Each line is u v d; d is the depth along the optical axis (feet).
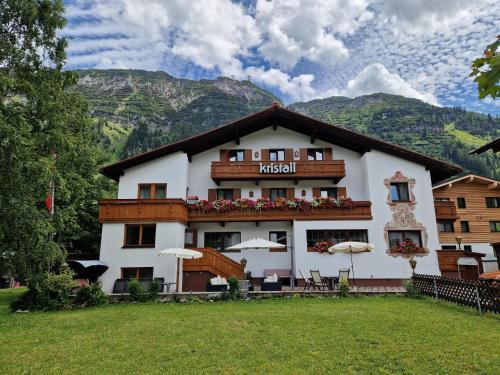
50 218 59.26
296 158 75.25
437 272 64.95
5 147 47.16
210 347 24.97
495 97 9.52
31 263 52.44
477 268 67.67
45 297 43.16
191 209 69.15
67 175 61.31
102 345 26.09
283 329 29.48
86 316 37.24
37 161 50.42
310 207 68.28
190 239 70.13
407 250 65.62
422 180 69.51
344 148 75.72
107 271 61.21
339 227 67.21
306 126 73.67
